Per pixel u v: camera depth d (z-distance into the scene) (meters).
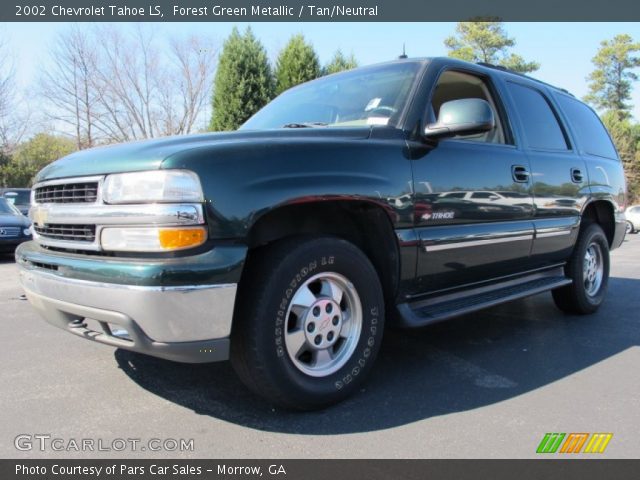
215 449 2.35
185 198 2.26
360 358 2.86
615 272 8.34
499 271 3.82
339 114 3.48
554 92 4.89
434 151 3.23
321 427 2.56
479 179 3.48
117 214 2.34
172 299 2.21
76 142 25.38
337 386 2.75
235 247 2.35
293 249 2.56
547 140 4.41
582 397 2.96
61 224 2.66
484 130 3.04
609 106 55.16
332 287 2.78
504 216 3.70
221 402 2.84
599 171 4.99
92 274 2.37
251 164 2.44
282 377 2.52
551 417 2.69
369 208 2.93
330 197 2.63
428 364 3.50
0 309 5.22
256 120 3.99
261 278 2.48
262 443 2.40
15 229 10.30
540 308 5.30
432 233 3.16
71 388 3.04
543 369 3.42
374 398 2.91
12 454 2.32
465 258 3.40
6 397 2.92
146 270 2.21
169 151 2.34
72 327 2.65
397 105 3.28
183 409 2.76
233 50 19.53
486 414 2.72
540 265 4.34
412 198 3.03
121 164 2.38
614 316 4.95
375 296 2.91
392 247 3.00
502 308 5.29
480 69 3.90
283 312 2.53
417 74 3.43
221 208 2.31
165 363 3.45
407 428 2.55
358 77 3.74
